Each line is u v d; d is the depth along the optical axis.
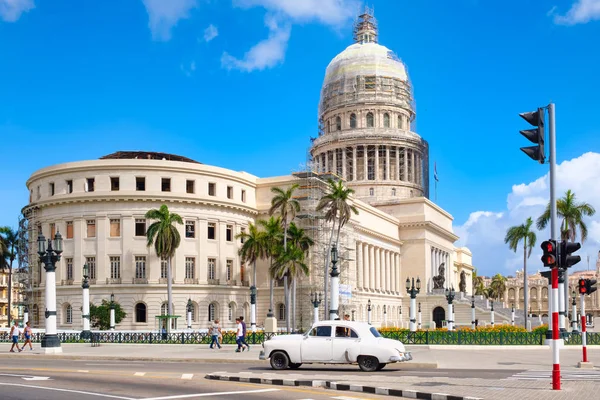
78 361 40.12
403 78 156.62
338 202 91.06
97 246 92.50
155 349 52.19
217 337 51.41
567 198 85.81
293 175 107.00
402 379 26.48
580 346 50.72
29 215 101.31
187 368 34.00
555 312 23.33
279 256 87.19
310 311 101.62
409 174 152.38
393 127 152.62
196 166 96.62
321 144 153.38
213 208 97.69
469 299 134.00
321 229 104.50
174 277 93.19
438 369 33.19
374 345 30.80
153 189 93.88
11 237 112.62
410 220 139.50
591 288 37.16
